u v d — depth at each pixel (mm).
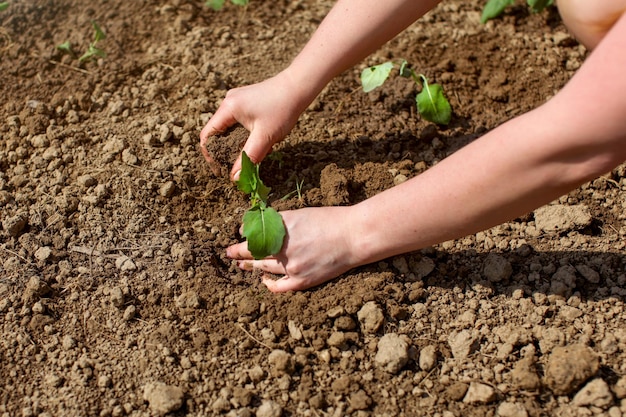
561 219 1442
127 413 1310
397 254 1354
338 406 1311
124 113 1592
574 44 1699
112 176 1514
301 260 1342
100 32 1638
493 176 1192
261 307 1376
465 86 1643
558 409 1296
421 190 1248
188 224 1483
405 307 1375
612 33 1126
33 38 1685
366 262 1338
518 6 1762
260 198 1436
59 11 1722
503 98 1621
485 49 1694
